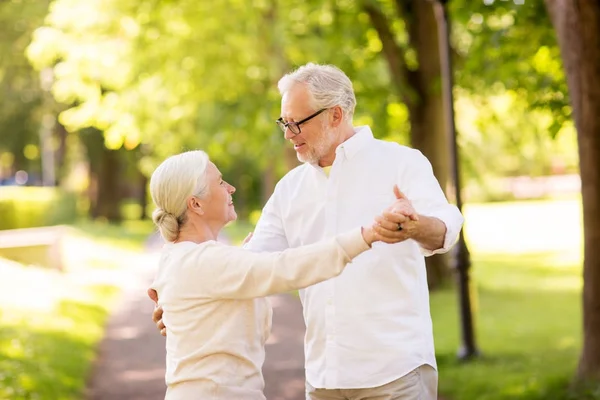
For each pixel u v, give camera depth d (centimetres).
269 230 395
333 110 372
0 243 1714
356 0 1320
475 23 1022
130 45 1563
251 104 1661
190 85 1606
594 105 668
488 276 2052
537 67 991
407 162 367
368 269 362
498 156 3055
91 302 1403
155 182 339
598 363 700
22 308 1129
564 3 666
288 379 876
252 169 3953
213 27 1485
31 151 3897
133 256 2423
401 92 1447
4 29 2905
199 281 325
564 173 5859
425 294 375
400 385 360
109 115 1678
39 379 764
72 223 3212
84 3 1566
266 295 319
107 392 826
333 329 367
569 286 1823
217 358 326
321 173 378
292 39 1395
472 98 1344
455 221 336
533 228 3578
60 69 1648
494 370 867
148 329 1209
